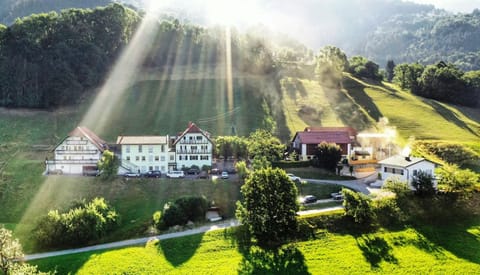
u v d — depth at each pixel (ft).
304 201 272.31
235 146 351.25
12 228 254.06
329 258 209.97
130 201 280.92
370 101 533.14
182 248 221.87
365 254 212.64
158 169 339.16
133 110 478.59
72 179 306.96
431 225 238.48
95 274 195.93
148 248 222.69
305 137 374.22
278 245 224.94
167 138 349.82
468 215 246.47
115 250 222.28
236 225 247.91
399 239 225.35
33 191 295.07
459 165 339.57
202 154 341.82
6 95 463.42
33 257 220.23
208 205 271.90
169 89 541.34
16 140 391.65
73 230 234.58
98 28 609.83
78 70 525.75
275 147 354.54
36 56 510.17
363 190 288.71
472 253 210.79
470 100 579.89
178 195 286.87
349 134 396.57
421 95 597.52
